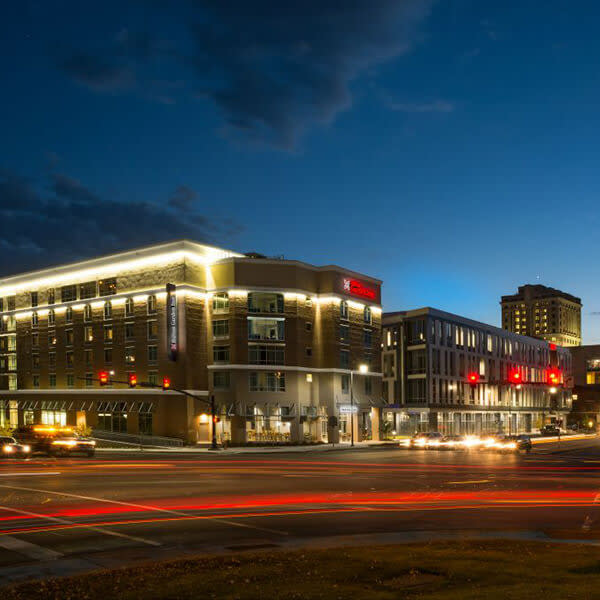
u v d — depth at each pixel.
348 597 10.23
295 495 25.81
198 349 72.50
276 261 73.62
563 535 16.77
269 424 72.19
